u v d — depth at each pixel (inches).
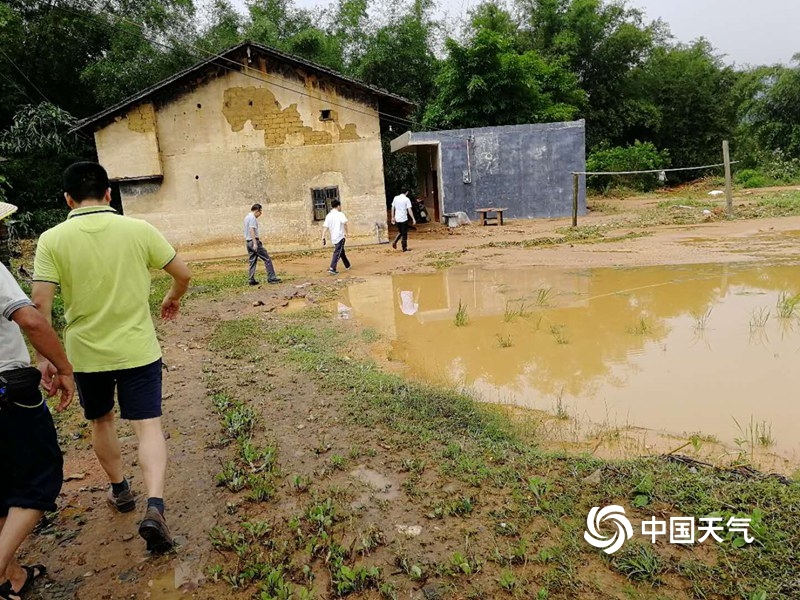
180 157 657.0
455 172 841.5
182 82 644.1
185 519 134.8
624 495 129.9
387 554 115.9
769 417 179.8
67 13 858.1
